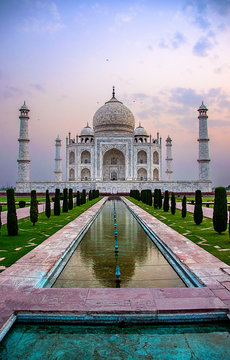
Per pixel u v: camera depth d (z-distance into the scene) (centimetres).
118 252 1631
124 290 998
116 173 10306
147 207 4369
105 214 3562
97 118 10419
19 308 854
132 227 2512
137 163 9781
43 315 833
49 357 701
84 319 828
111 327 821
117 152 10325
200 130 8288
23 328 818
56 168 10062
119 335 788
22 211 3919
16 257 1430
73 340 768
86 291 991
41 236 1989
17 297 940
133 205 4684
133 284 1132
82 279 1190
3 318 802
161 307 855
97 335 789
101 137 9538
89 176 10131
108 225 2631
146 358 695
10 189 2033
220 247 1625
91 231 2314
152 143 9656
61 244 1716
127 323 827
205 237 1917
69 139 10269
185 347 736
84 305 873
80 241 1923
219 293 964
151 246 1777
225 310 840
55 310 838
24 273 1184
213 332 797
